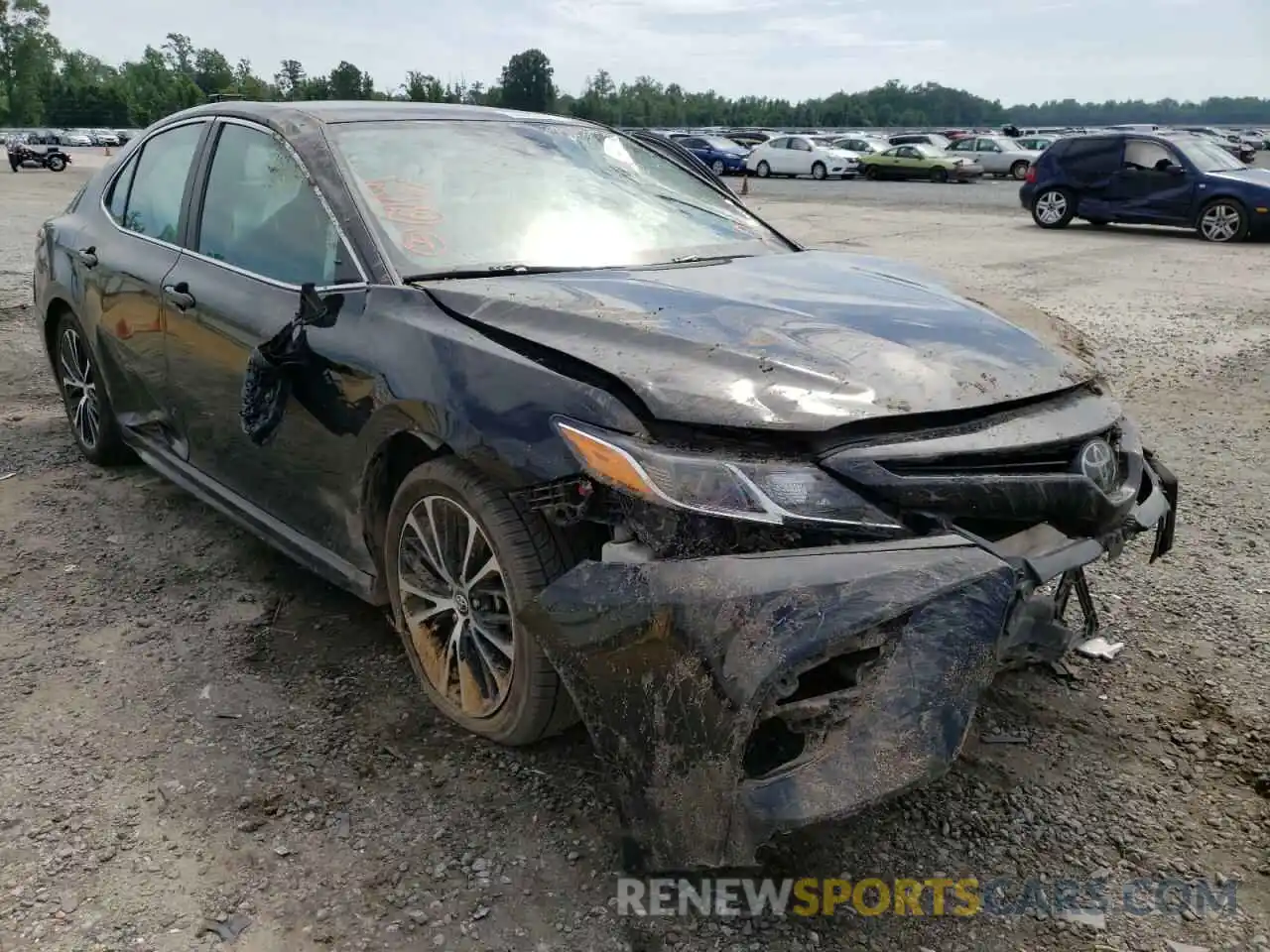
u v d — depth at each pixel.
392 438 2.89
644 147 4.34
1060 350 2.91
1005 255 14.12
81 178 29.67
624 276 3.16
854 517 2.21
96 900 2.30
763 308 2.82
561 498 2.40
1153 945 2.23
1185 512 4.63
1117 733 2.98
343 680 3.22
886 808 2.64
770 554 2.15
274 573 3.97
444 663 2.94
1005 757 2.86
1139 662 3.35
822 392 2.37
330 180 3.32
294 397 3.16
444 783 2.72
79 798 2.64
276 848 2.47
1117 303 10.13
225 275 3.60
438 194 3.42
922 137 38.19
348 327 3.00
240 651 3.39
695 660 2.05
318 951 2.17
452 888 2.36
